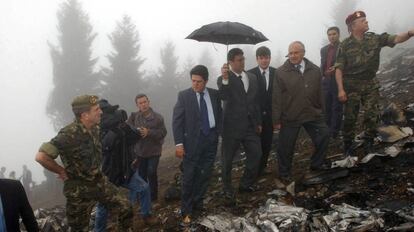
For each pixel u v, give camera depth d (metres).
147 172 6.66
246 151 5.57
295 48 5.41
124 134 4.85
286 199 5.04
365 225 3.88
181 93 5.13
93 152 4.07
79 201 4.05
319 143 5.52
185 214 5.15
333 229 3.91
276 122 5.57
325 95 7.34
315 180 5.30
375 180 4.87
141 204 5.40
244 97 5.38
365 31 5.53
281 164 5.77
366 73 5.55
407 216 3.90
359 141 6.22
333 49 7.16
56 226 5.70
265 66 5.96
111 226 5.62
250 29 5.42
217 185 6.61
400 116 6.38
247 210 5.03
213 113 5.16
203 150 5.16
